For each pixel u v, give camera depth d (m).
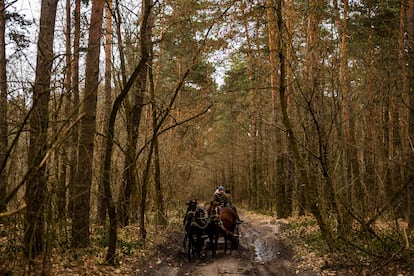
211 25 13.24
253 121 33.84
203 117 19.17
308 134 12.53
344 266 10.38
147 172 14.43
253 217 29.41
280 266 12.02
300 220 21.02
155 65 21.42
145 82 16.61
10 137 8.94
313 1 14.01
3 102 7.90
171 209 24.62
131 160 13.05
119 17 12.29
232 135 45.06
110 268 10.17
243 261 12.83
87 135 10.85
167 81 25.05
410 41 12.23
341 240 12.01
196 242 13.46
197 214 13.68
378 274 9.45
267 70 21.70
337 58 12.68
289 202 25.59
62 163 9.02
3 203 5.87
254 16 12.96
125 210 16.72
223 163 53.75
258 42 17.69
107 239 13.12
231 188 50.78
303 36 14.12
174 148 22.38
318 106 12.37
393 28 16.98
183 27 14.38
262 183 35.38
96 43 11.09
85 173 11.01
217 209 14.30
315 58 12.48
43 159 6.05
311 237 14.91
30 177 6.75
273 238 17.45
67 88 9.60
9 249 8.41
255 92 26.05
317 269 10.49
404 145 12.30
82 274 9.14
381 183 10.27
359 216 10.39
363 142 12.41
